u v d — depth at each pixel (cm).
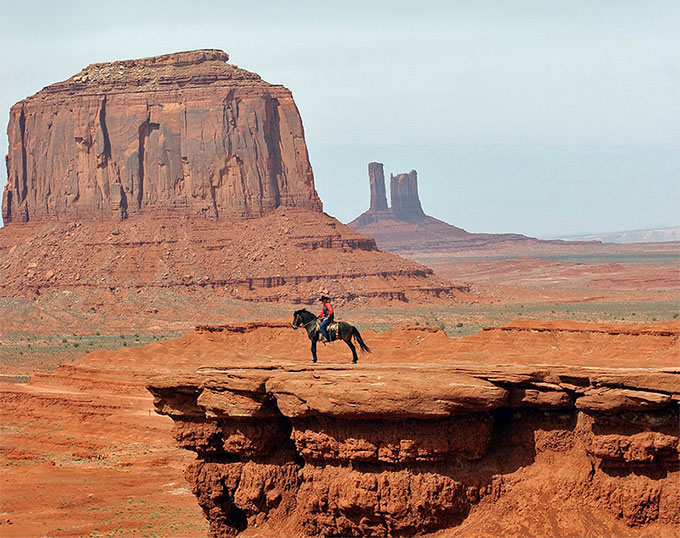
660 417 3600
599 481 3744
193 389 4472
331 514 3997
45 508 7156
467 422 3809
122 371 13800
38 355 19112
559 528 3691
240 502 4322
